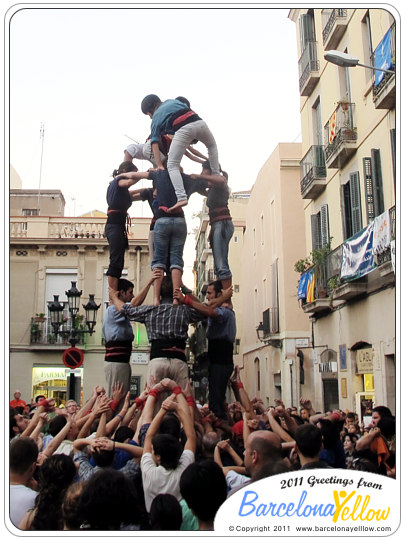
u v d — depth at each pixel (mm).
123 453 4477
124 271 22359
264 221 24828
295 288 21500
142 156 6598
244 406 5527
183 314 5602
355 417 8008
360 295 15180
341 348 16625
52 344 23188
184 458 3922
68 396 13148
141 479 4230
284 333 21281
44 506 3520
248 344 27859
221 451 4695
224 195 6465
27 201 29516
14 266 24031
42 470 3594
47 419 4828
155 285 5867
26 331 23422
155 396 4523
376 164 14211
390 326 13375
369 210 14172
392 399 13438
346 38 16375
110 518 3174
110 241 6402
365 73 14914
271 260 23422
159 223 5852
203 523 3383
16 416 5797
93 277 23969
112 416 5773
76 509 3256
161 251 5867
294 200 22047
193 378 15086
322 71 18375
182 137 5848
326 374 17875
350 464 5109
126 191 6414
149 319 5586
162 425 4504
